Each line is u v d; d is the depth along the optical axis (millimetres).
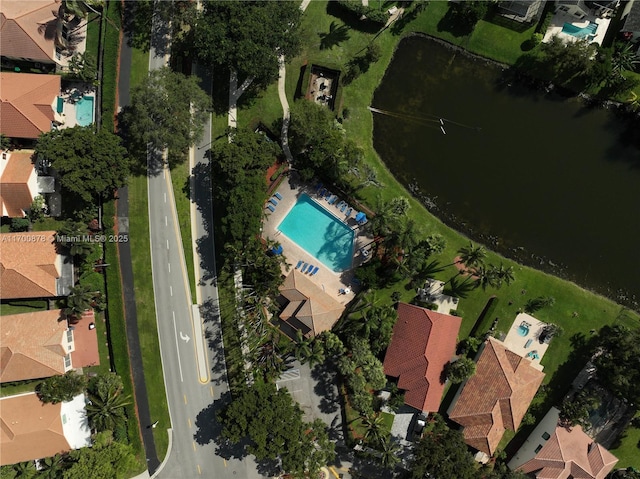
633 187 71438
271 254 70312
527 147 71750
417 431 69625
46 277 68125
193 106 66062
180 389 71875
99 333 71562
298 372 70938
